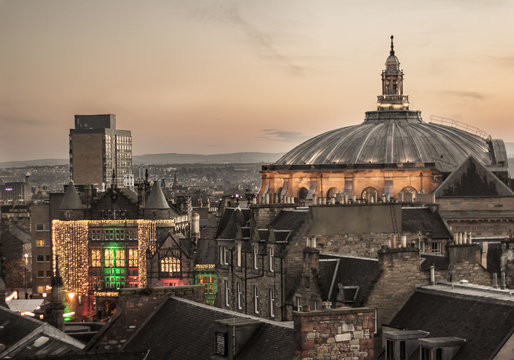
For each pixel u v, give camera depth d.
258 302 113.12
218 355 60.88
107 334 70.12
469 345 69.06
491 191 169.88
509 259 105.12
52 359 62.62
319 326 55.81
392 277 82.69
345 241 106.88
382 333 80.19
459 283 82.56
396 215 109.19
